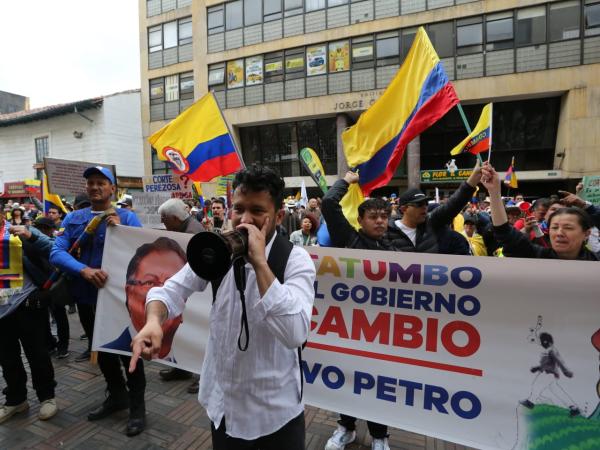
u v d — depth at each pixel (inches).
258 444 58.4
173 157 199.6
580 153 608.1
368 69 708.7
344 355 98.7
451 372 88.4
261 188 51.8
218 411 58.2
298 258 55.6
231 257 42.0
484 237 143.6
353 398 97.7
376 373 95.6
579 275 77.8
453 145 720.3
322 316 100.9
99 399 134.8
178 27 863.7
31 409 127.9
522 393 82.1
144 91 906.7
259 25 778.2
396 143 140.3
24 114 946.7
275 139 826.8
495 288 84.6
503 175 680.4
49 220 190.5
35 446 108.6
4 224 120.6
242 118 803.4
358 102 715.4
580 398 77.7
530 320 81.6
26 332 119.4
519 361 82.5
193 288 62.0
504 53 633.0
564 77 608.7
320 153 798.5
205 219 320.8
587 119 601.9
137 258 122.3
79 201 204.2
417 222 123.1
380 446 99.5
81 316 133.6
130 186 887.1
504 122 680.4
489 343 85.2
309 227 223.6
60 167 230.1
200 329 117.5
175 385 145.0
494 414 84.5
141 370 116.0
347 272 98.1
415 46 139.7
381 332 95.2
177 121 199.8
